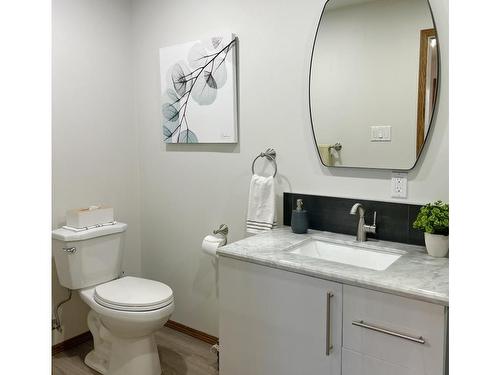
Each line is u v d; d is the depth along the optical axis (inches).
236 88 96.3
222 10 97.5
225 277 74.7
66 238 92.5
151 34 113.9
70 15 103.2
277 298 67.9
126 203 119.7
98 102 111.0
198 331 111.3
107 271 100.9
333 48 80.1
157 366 90.0
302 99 86.4
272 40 89.6
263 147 93.7
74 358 102.7
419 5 70.3
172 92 107.8
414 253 70.0
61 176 103.6
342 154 81.4
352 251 76.1
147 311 83.0
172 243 115.6
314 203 86.3
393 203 76.4
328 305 62.0
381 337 57.6
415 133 72.7
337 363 62.2
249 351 72.9
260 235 83.2
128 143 119.3
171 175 113.6
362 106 77.9
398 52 73.1
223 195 102.7
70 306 107.9
